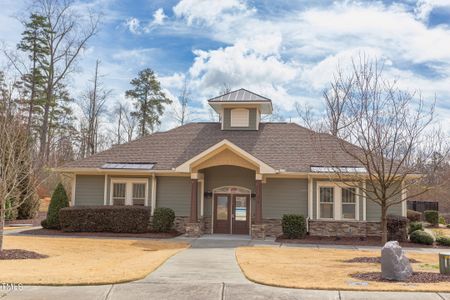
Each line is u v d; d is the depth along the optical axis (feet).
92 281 33.99
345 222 75.00
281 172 74.49
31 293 31.37
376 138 56.70
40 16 138.10
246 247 61.62
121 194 83.56
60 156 132.26
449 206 149.18
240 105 90.38
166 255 50.55
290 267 42.83
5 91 65.36
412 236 71.20
